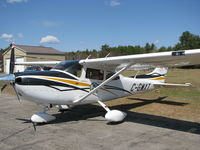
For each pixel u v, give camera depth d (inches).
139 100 316.2
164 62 193.9
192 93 377.7
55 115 228.8
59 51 1063.6
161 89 430.0
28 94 172.2
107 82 205.0
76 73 196.7
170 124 191.3
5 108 267.0
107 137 156.4
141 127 182.7
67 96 191.2
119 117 195.0
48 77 179.6
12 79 173.3
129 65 199.2
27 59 893.2
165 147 136.7
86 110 254.2
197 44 2117.4
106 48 2338.8
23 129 176.7
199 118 210.7
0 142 145.6
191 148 135.1
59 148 134.8
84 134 163.6
